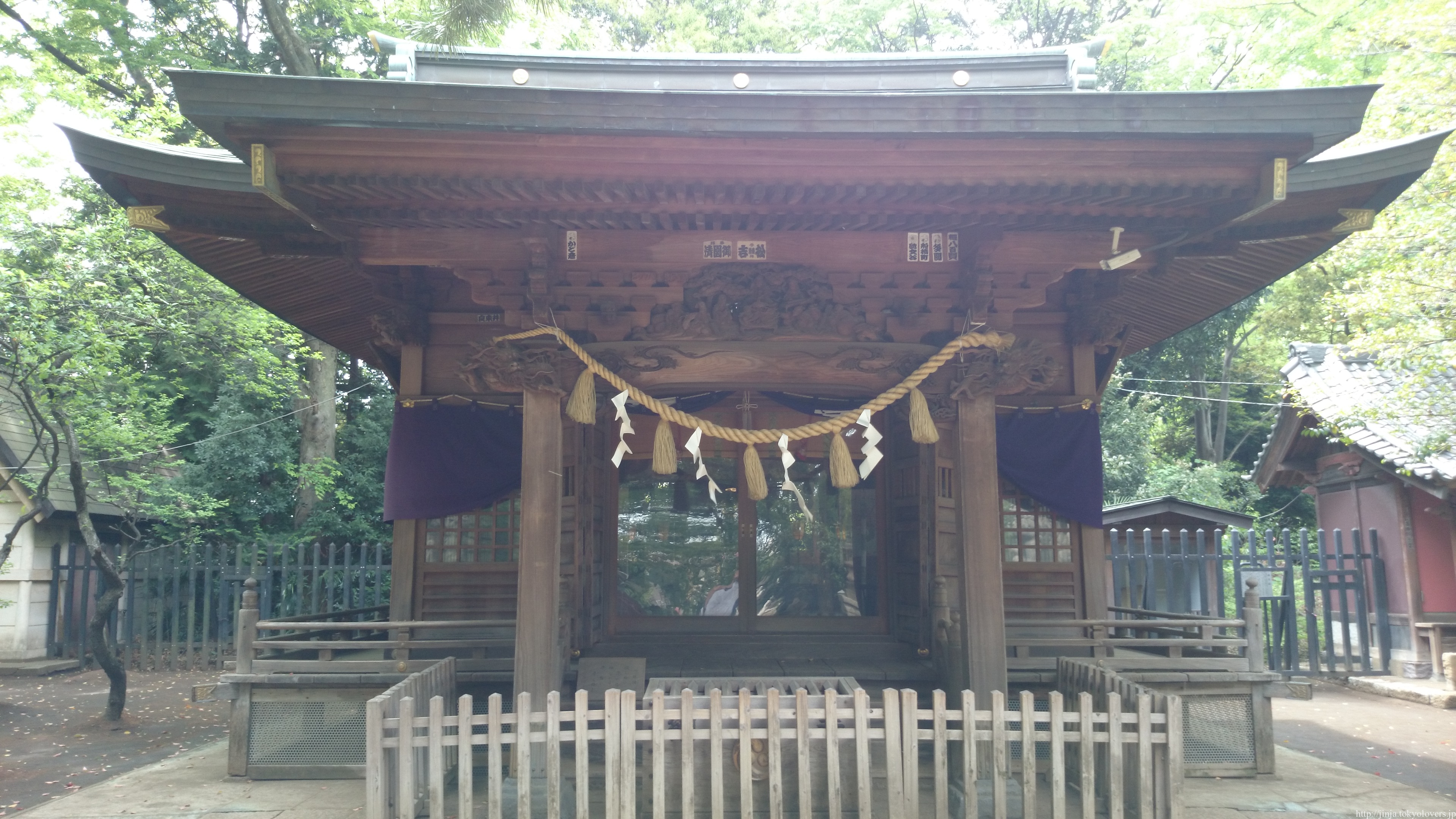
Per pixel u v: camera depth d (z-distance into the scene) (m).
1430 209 10.08
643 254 7.11
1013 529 9.38
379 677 7.63
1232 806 6.85
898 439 10.28
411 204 6.42
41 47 16.38
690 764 5.54
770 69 8.87
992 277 7.10
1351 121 5.68
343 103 5.51
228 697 7.76
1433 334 10.02
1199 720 7.85
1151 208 6.52
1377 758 8.98
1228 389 27.91
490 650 8.79
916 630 9.54
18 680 14.02
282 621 7.94
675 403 9.86
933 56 8.83
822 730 5.61
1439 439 11.12
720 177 6.05
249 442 18.16
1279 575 14.12
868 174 6.06
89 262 12.05
